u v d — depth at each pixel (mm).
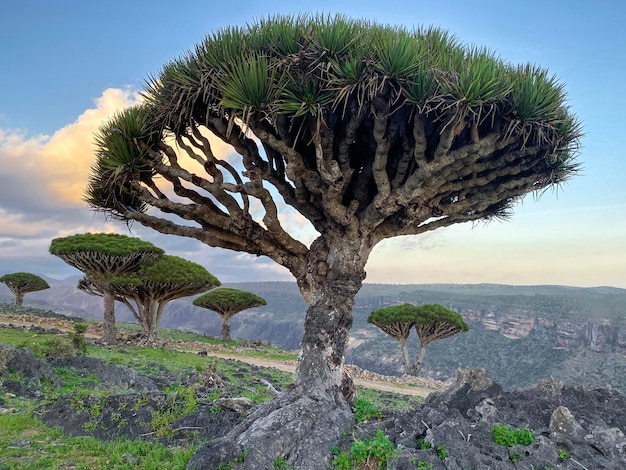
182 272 27453
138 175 8445
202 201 9000
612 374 90750
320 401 7457
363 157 8500
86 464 6570
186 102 7805
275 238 8516
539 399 7949
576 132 8203
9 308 37281
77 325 19781
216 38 7645
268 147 8234
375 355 122438
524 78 7477
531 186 8617
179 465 6328
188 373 17469
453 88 6664
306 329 8344
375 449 6215
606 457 6359
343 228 8297
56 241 26047
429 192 8000
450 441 6461
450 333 35312
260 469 5863
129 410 8688
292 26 7328
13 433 7891
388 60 6598
